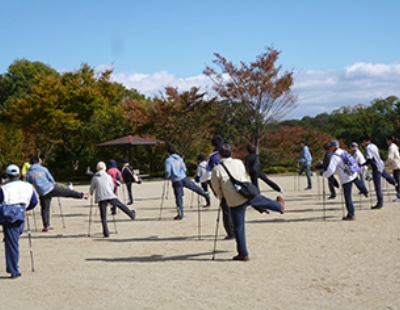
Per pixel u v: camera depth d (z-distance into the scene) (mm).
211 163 10023
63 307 5660
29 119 39250
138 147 38688
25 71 59531
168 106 36500
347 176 10891
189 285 6305
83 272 7324
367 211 12242
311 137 38812
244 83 36281
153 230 11031
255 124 37750
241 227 7562
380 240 8625
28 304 5848
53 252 9016
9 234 7133
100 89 45531
